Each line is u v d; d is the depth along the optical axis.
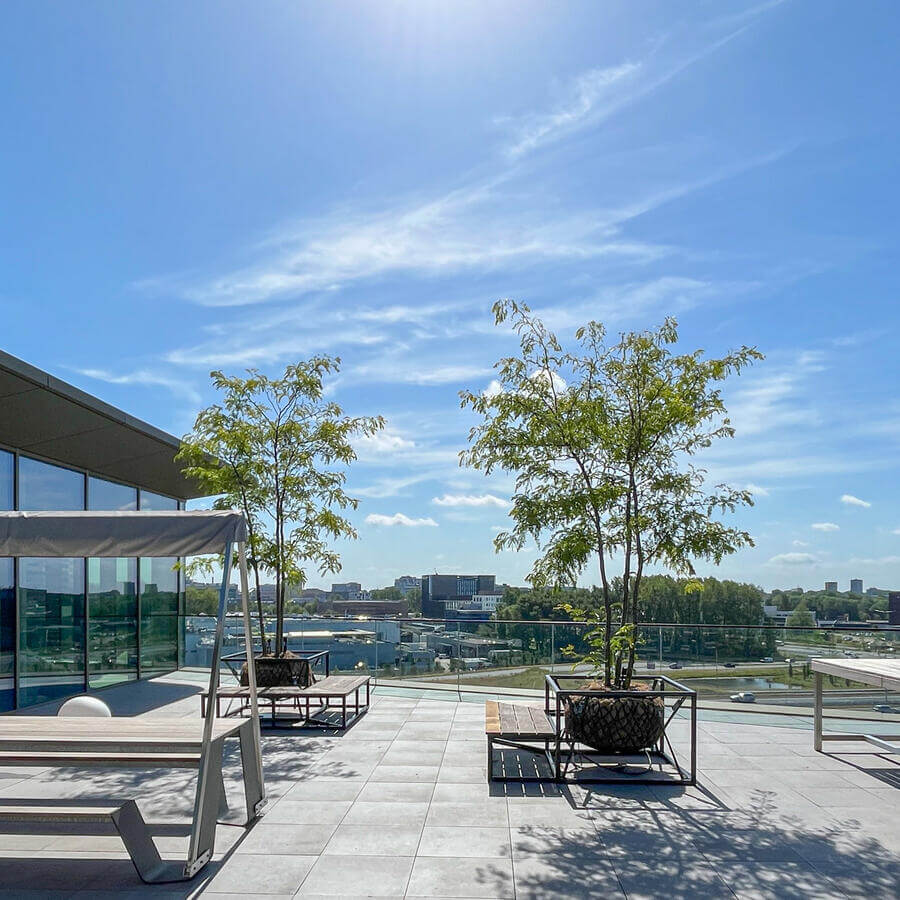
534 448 7.66
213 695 4.61
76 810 4.34
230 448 10.63
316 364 10.98
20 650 10.00
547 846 4.93
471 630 10.91
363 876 4.43
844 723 8.87
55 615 10.80
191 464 11.59
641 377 7.54
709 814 5.61
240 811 5.66
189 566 11.33
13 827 4.70
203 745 4.57
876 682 6.62
